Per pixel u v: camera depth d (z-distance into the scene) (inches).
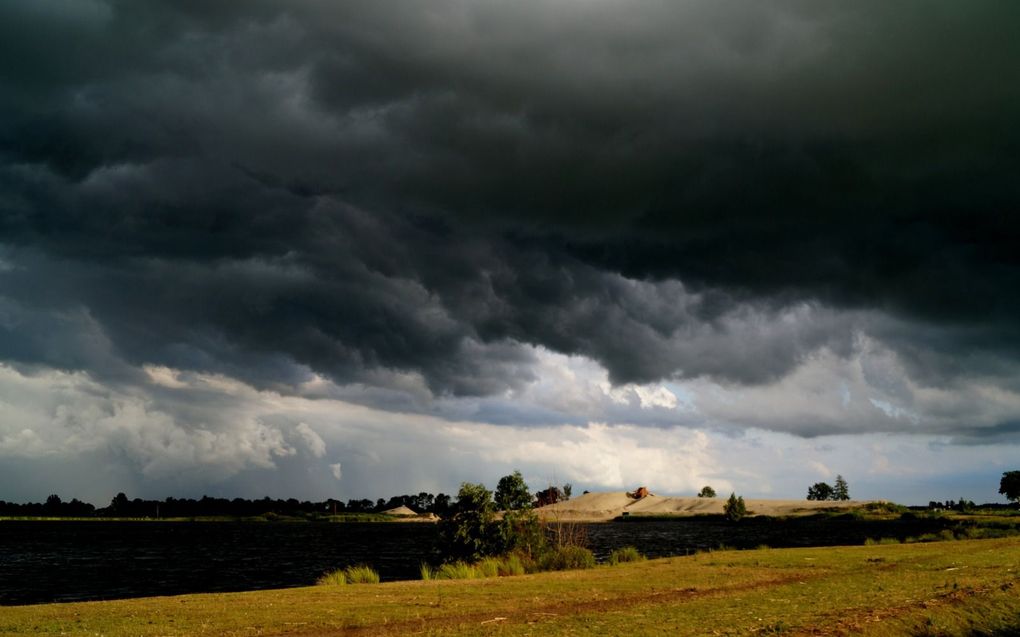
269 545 3791.8
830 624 571.8
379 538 4862.2
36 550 3275.1
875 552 1374.3
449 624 629.6
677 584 925.8
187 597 878.4
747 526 6077.8
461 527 1471.5
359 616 679.7
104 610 745.0
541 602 768.9
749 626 568.4
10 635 591.8
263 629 618.5
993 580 807.1
